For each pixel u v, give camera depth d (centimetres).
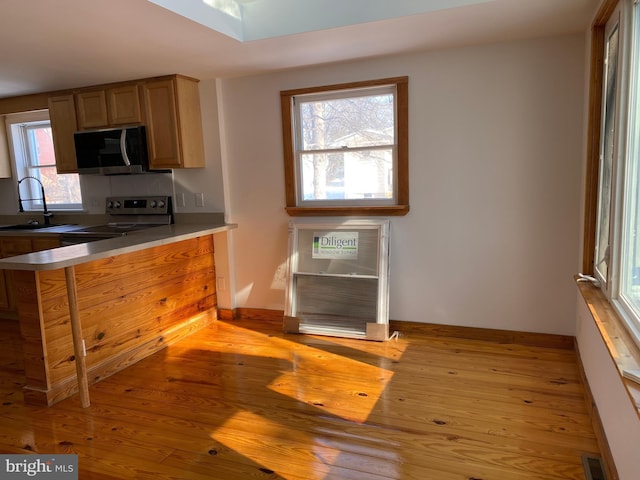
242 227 427
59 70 352
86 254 268
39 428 255
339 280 385
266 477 208
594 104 280
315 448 228
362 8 274
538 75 325
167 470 215
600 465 208
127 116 405
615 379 191
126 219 461
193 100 408
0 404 284
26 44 284
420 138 359
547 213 335
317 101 389
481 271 358
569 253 333
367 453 223
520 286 349
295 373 315
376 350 350
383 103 370
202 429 249
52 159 496
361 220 382
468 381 294
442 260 367
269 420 256
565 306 339
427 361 327
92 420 262
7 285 441
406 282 380
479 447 225
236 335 395
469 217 355
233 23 289
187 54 323
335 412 262
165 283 372
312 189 402
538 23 288
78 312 274
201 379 311
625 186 220
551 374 300
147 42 290
